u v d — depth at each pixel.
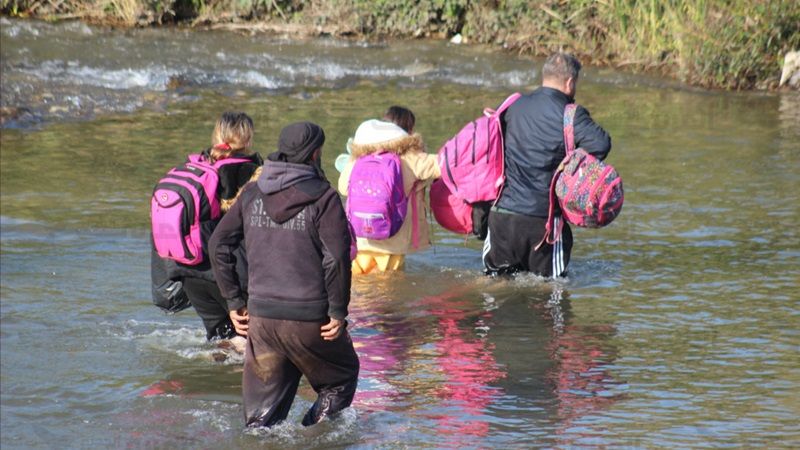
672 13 50.44
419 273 25.52
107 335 21.80
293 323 15.82
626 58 52.44
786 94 46.72
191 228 19.06
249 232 16.05
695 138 39.00
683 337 21.02
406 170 24.69
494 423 17.11
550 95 23.61
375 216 24.23
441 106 44.84
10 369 19.98
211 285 19.72
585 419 17.23
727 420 17.09
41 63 51.62
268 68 52.03
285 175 15.74
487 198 24.23
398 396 18.34
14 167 35.88
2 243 27.95
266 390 16.55
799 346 20.38
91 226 29.52
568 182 23.03
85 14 61.44
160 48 55.41
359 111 44.00
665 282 24.42
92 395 18.84
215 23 61.38
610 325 21.81
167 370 19.92
